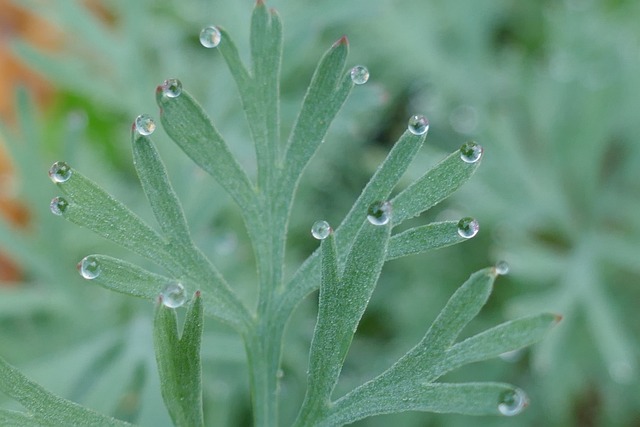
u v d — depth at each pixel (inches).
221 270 7.5
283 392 8.2
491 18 10.6
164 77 9.3
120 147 10.0
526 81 10.0
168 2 10.5
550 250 9.3
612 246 9.1
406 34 10.2
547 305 8.4
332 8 7.2
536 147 9.7
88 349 7.2
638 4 10.4
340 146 9.7
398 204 5.2
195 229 7.1
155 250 5.2
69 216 5.1
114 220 5.1
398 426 8.3
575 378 8.5
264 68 5.5
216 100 7.8
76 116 7.2
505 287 9.2
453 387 5.1
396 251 5.1
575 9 10.1
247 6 7.7
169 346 5.0
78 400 7.0
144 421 6.6
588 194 9.4
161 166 5.2
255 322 5.5
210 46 5.5
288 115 7.9
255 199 5.5
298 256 9.2
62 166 5.0
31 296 7.4
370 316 9.4
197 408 5.0
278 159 5.5
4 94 11.0
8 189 9.4
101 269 5.0
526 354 8.7
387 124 10.3
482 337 5.1
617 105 9.4
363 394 5.1
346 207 9.6
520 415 8.4
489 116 9.8
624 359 8.0
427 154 8.8
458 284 9.2
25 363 7.3
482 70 10.4
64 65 8.0
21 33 11.4
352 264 5.0
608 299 8.8
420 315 9.1
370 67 10.2
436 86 10.3
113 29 10.4
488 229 9.3
